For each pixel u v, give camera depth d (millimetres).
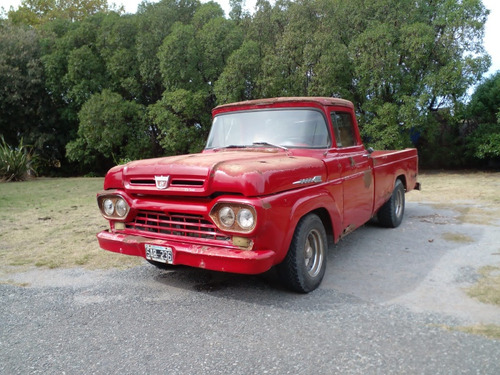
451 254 4859
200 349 2854
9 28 22375
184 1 20047
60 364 2729
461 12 13875
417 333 2971
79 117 18281
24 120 21875
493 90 15266
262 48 16422
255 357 2725
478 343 2803
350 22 15727
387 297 3668
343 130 4883
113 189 4082
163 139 17219
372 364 2594
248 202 3121
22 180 17516
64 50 20109
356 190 4723
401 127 14672
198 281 4246
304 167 3709
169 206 3578
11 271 4727
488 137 14891
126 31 19094
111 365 2693
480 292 3678
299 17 15453
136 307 3617
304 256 3711
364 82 14555
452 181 12156
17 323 3355
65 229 6914
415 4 15086
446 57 14414
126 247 3846
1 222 7617
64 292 4027
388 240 5613
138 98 19594
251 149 4496
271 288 3975
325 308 3467
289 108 4594
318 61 14469
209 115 17328
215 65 17203
